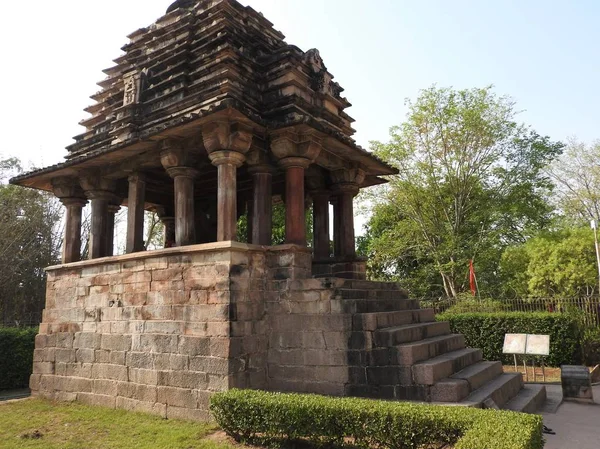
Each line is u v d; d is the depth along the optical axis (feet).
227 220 26.78
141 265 29.86
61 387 33.47
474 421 16.69
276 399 21.04
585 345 48.26
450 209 85.40
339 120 35.19
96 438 23.38
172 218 46.01
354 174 35.45
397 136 85.25
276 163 30.71
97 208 36.04
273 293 28.02
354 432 18.85
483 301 61.00
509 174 83.66
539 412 28.63
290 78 31.32
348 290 27.37
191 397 25.70
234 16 33.68
